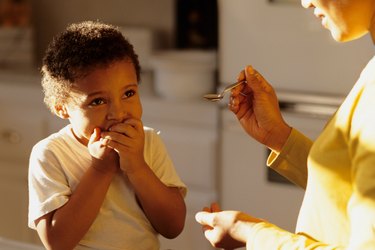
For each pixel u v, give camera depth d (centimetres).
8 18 396
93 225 140
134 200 143
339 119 114
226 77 301
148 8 389
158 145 152
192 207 318
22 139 352
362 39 271
